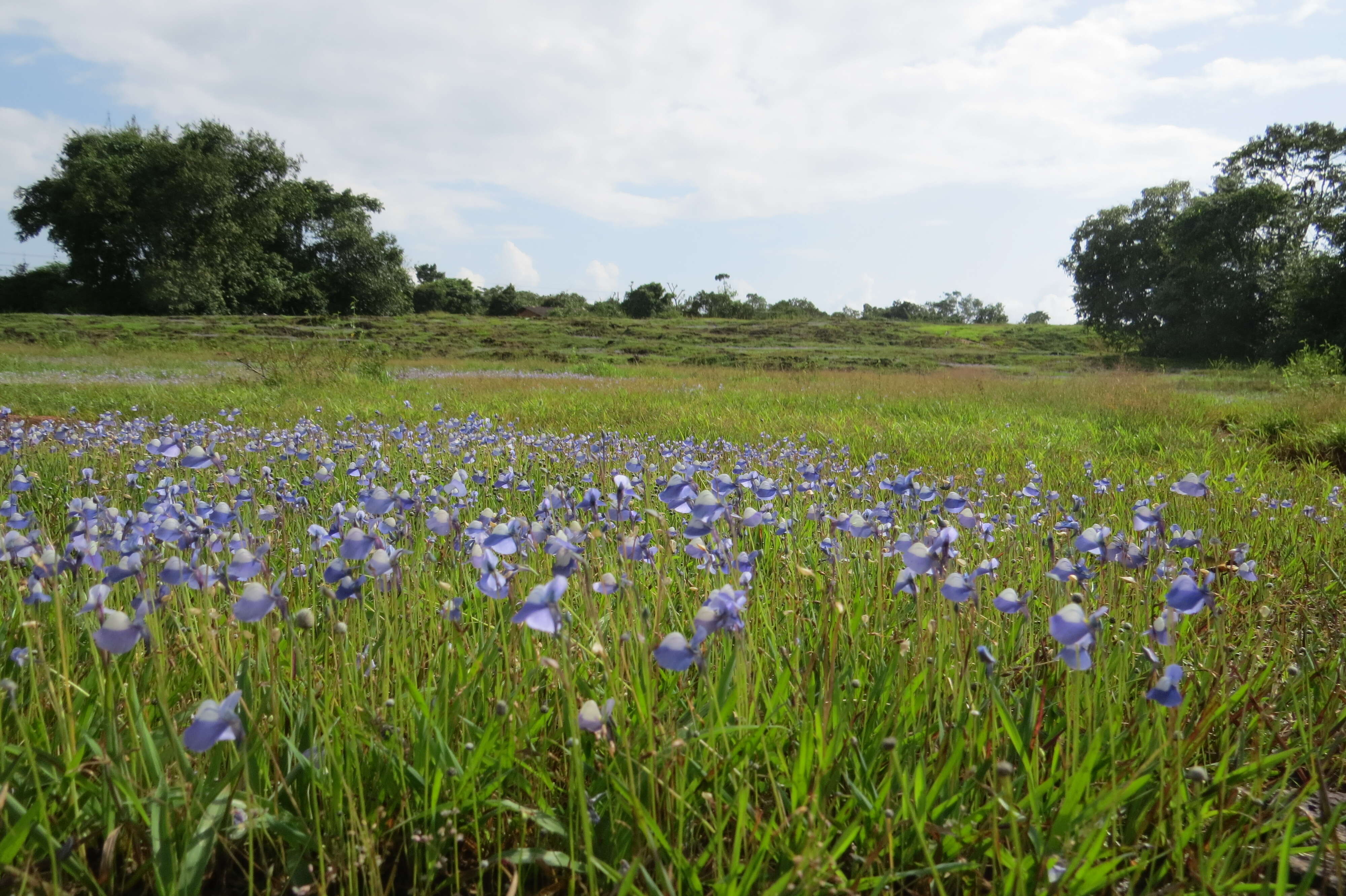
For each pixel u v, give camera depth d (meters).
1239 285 40.56
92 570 2.68
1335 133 43.62
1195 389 20.73
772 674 2.42
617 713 1.87
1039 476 4.87
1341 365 16.20
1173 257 44.81
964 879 1.66
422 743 1.82
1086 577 2.36
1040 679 2.46
